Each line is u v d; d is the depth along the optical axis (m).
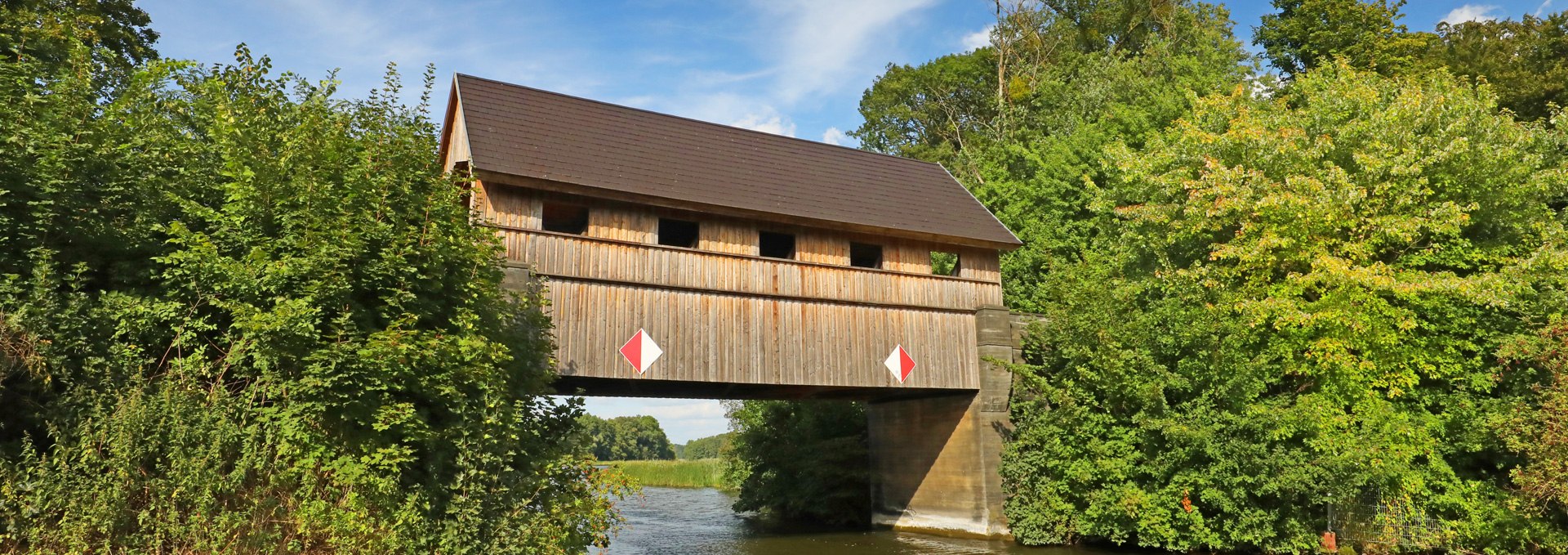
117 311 8.63
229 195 9.45
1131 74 31.48
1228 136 17.97
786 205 17.48
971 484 18.91
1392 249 16.81
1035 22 40.69
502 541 9.64
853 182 19.92
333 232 9.06
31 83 9.20
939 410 20.09
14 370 7.66
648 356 15.44
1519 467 13.12
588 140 17.09
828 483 24.42
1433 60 29.30
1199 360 15.82
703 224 16.72
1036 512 17.83
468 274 10.61
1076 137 28.42
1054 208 27.72
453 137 17.59
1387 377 15.62
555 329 14.63
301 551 8.71
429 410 9.88
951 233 19.08
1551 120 17.81
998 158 31.97
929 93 44.03
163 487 7.76
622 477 11.27
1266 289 16.56
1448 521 14.59
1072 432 17.34
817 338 17.33
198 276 9.09
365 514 8.58
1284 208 15.84
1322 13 31.16
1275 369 16.05
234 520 8.04
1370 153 16.39
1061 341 17.89
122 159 9.43
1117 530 16.62
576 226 18.97
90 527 7.34
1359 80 18.62
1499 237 16.88
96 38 12.44
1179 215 18.84
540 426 11.69
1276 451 15.02
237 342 9.00
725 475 39.53
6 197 8.11
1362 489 15.45
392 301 9.36
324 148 9.63
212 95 10.78
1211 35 32.59
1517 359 13.70
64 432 7.76
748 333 16.61
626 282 15.55
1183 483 15.72
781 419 27.70
